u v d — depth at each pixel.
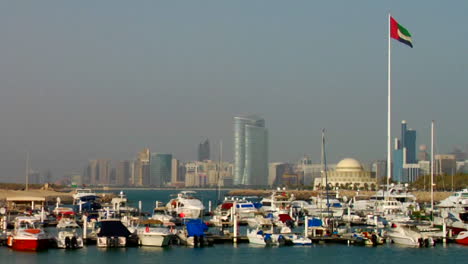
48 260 106.44
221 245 125.75
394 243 130.25
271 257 113.44
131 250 117.25
